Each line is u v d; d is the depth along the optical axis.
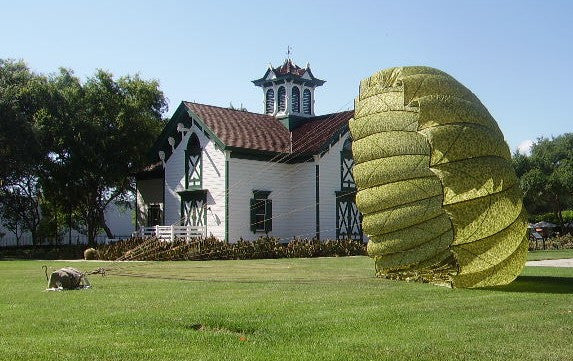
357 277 19.75
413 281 17.97
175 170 42.62
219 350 8.52
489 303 12.96
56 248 43.88
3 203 47.97
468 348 8.66
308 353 8.34
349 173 42.72
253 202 39.94
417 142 19.89
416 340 9.20
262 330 9.95
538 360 8.00
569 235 47.34
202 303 13.05
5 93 43.53
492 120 16.00
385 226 19.52
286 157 41.44
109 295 14.70
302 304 12.80
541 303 12.98
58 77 48.44
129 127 45.97
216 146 39.31
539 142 74.81
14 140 41.81
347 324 10.45
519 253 15.46
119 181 47.47
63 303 13.27
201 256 34.00
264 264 28.14
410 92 15.68
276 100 46.19
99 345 8.78
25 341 9.11
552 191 61.91
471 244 15.23
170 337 9.36
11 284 18.12
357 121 19.98
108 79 47.22
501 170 15.22
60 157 45.94
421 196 19.56
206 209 39.94
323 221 40.81
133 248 35.47
